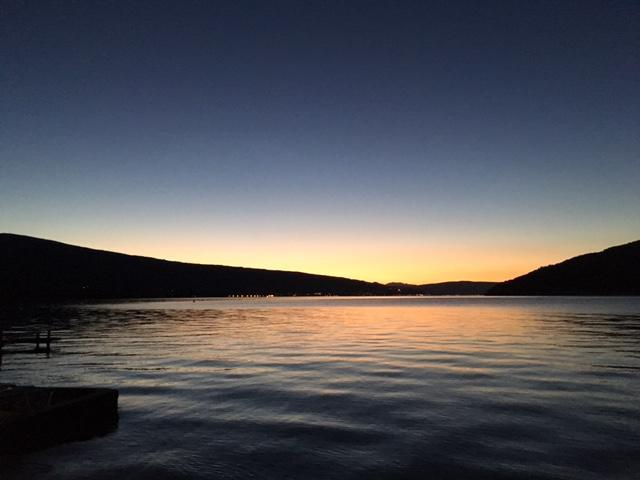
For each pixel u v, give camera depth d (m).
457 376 18.61
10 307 114.88
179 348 29.77
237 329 47.47
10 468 9.05
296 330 45.72
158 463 9.30
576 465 9.05
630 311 82.94
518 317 65.94
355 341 33.91
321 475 8.66
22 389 11.47
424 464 9.18
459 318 65.25
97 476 8.66
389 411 13.27
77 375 19.52
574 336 36.16
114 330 46.00
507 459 9.41
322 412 13.21
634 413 12.80
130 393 15.86
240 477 8.59
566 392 15.52
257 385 17.17
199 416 12.85
